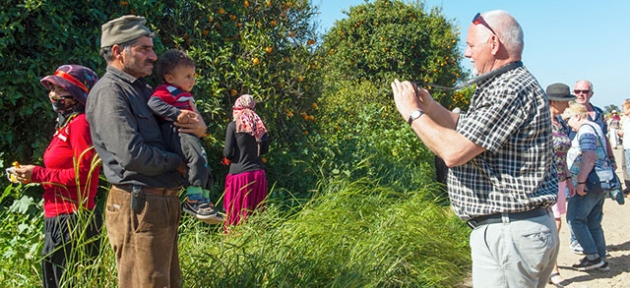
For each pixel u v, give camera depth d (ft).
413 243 16.72
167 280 9.86
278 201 20.93
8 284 11.60
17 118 17.90
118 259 9.80
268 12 24.17
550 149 9.06
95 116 9.27
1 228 13.87
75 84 10.94
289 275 13.12
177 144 9.96
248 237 14.80
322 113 27.55
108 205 9.80
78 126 10.73
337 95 43.39
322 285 13.46
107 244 11.42
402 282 14.51
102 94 9.28
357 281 13.42
